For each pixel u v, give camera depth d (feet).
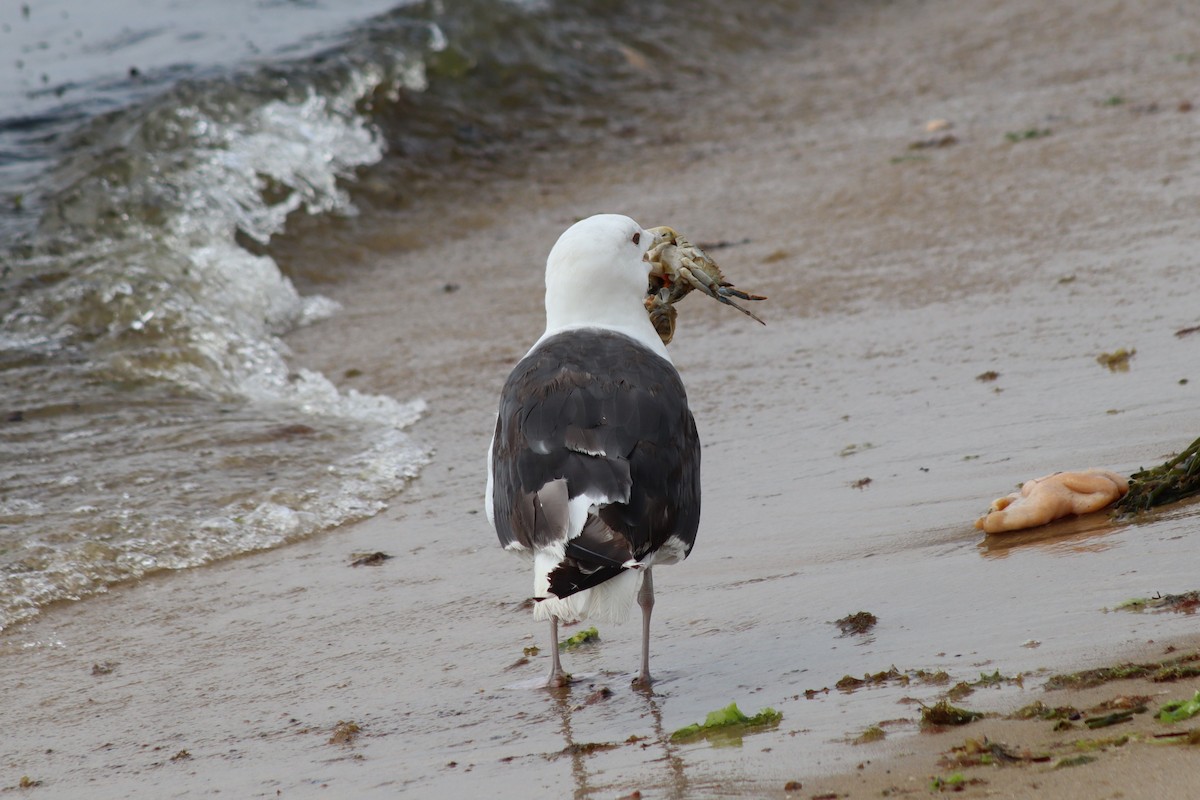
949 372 43.55
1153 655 21.90
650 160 80.43
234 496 41.57
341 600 33.91
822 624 27.14
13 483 42.55
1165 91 77.30
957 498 33.04
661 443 25.46
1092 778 17.99
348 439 46.68
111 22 102.94
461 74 88.33
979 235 57.93
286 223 69.51
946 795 18.42
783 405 43.29
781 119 86.22
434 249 69.62
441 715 26.14
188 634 32.81
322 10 103.81
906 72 93.66
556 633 27.14
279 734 26.30
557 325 29.58
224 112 76.33
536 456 25.11
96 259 60.59
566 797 21.16
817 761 20.56
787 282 56.03
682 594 30.68
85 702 29.32
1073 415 37.29
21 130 79.00
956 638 24.68
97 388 51.06
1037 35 98.32
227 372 53.21
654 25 102.58
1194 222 54.54
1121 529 28.73
